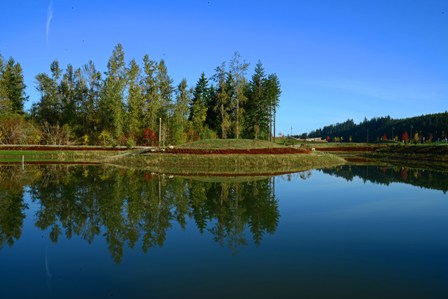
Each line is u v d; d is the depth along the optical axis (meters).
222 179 23.06
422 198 16.61
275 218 11.95
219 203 14.45
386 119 182.88
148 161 33.94
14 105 64.50
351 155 68.31
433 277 6.91
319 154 43.59
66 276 6.99
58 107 59.47
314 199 15.95
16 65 66.88
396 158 56.22
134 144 53.22
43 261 7.82
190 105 66.94
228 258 7.94
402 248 8.76
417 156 55.06
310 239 9.48
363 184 21.97
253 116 65.62
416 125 144.88
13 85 65.56
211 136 59.88
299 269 7.30
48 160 40.88
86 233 9.98
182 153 35.38
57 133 54.09
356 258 8.02
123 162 35.41
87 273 7.12
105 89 55.25
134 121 54.88
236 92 55.28
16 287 6.48
